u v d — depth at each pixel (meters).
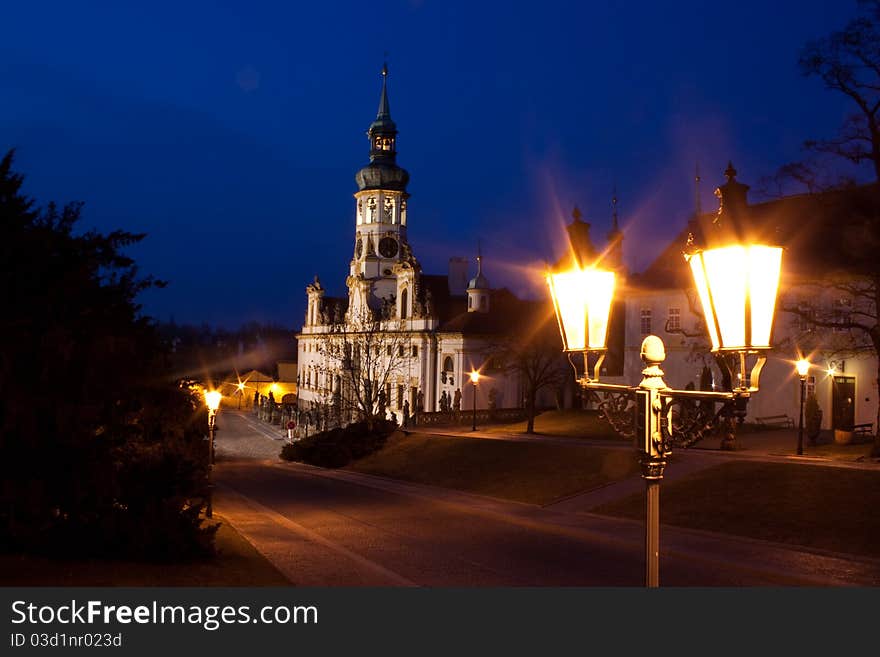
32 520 14.98
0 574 14.09
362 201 104.62
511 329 76.50
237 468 55.69
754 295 5.50
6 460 13.82
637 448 6.60
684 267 56.22
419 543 24.50
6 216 14.84
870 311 43.41
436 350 84.31
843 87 31.39
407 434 58.47
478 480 41.00
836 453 36.69
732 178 5.70
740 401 5.81
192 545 16.78
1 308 13.82
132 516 16.33
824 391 46.50
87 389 14.29
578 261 6.81
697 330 46.41
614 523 28.00
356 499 37.00
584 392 7.24
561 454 42.78
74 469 14.41
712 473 32.78
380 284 102.38
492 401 72.81
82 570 14.80
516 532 26.84
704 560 21.64
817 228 46.34
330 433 60.78
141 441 18.09
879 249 31.72
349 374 91.62
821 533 24.23
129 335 16.44
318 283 119.19
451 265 96.06
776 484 29.80
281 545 22.61
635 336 59.25
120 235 16.62
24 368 13.64
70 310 14.92
